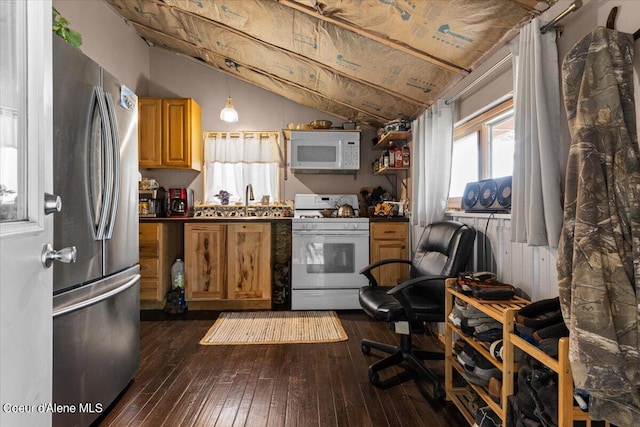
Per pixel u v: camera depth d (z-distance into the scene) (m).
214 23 2.93
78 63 1.48
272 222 3.49
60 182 1.36
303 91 3.66
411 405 1.82
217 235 3.47
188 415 1.71
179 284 3.59
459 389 1.86
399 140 3.78
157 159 3.72
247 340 2.69
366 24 2.13
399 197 3.93
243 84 4.11
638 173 1.06
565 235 1.16
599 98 1.12
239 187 4.14
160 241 3.44
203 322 3.14
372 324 3.06
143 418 1.69
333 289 3.47
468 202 2.37
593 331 0.98
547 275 1.59
